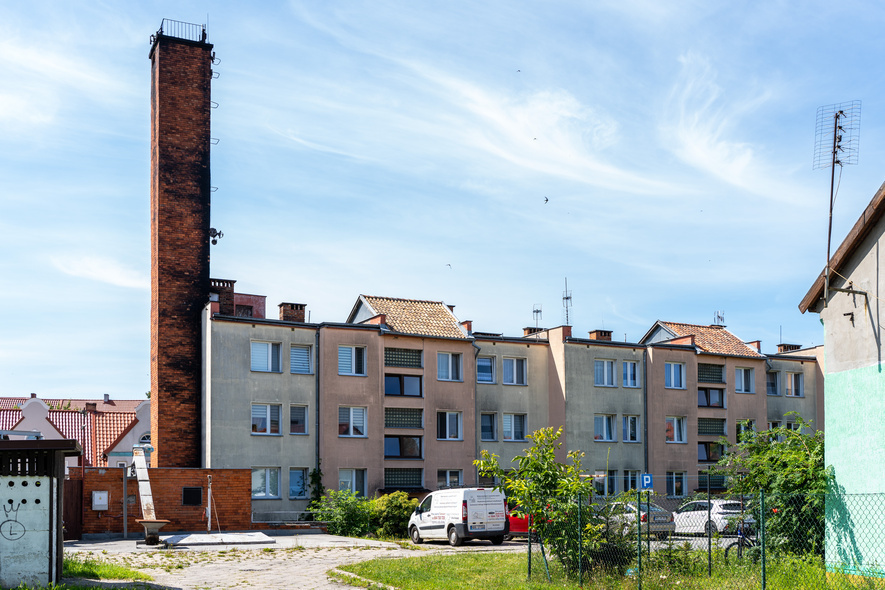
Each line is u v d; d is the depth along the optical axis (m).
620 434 50.22
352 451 43.47
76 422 68.25
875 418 15.98
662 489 50.38
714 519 29.38
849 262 16.91
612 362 50.94
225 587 18.06
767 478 19.23
